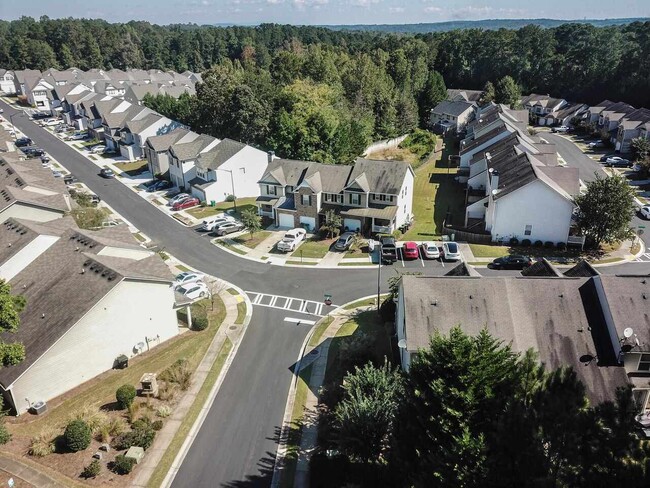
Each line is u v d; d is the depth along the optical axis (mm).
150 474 26984
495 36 152375
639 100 117188
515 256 50000
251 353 38000
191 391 33750
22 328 34031
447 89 149750
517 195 53156
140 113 97062
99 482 25969
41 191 57375
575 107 119000
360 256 53875
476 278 31391
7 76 160500
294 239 56375
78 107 111938
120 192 75625
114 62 195125
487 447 18609
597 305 30281
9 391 30375
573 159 89875
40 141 104312
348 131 89188
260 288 47938
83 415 30359
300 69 115188
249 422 31141
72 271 37688
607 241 51906
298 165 64125
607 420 16812
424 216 65375
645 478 14938
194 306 43875
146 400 32188
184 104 105188
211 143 76688
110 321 34781
